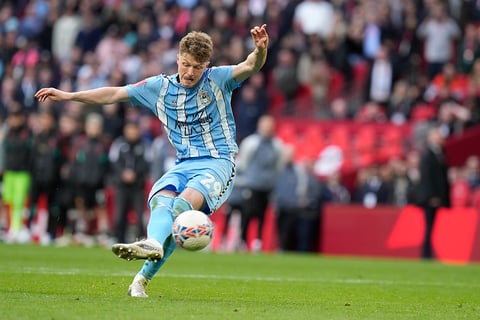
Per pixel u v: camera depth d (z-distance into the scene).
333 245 61.47
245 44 76.00
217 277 33.50
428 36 72.88
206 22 77.81
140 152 56.81
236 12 79.69
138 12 83.44
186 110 23.45
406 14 76.75
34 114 68.50
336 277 36.28
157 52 75.81
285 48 74.81
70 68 75.56
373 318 20.75
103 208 59.78
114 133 67.06
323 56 75.44
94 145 59.16
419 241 58.62
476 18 79.12
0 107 73.38
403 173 62.34
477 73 67.88
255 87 71.81
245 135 70.81
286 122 73.94
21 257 41.31
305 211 60.41
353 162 70.31
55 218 60.16
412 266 46.88
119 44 78.75
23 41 84.06
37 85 73.62
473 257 56.88
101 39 81.94
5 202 61.03
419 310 23.30
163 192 22.77
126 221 57.22
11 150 59.62
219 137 23.56
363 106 73.00
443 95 67.00
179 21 79.69
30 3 89.69
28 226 60.16
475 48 71.38
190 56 22.61
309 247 61.16
